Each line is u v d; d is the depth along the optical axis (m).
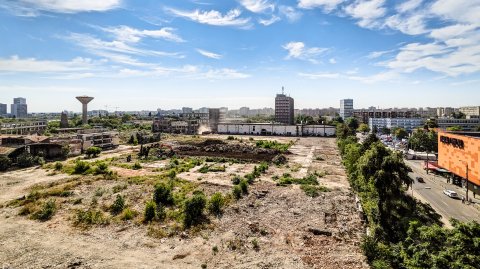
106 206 29.22
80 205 29.89
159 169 50.38
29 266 18.05
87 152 64.56
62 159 61.31
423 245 15.80
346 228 25.61
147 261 19.17
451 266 13.41
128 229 24.38
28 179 41.53
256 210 29.77
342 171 51.44
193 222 25.61
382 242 21.25
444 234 15.41
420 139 85.81
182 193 34.28
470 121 147.00
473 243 13.71
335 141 106.44
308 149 83.50
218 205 28.88
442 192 42.25
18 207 29.22
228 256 20.17
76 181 39.75
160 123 141.38
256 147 80.56
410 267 15.43
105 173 45.22
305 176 46.22
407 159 75.44
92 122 168.00
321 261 19.64
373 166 26.11
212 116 177.00
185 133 139.62
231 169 52.28
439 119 150.88
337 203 32.34
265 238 23.28
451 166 48.66
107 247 21.05
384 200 24.39
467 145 43.16
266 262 19.36
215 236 23.31
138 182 39.94
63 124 135.50
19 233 23.00
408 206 24.70
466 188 40.22
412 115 198.25
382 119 179.75
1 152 53.16
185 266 18.67
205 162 59.69
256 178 44.53
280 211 29.52
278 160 59.94
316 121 181.88
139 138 96.50
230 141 99.56
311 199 33.72
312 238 23.42
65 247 20.83
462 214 32.56
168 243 21.98
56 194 33.44
